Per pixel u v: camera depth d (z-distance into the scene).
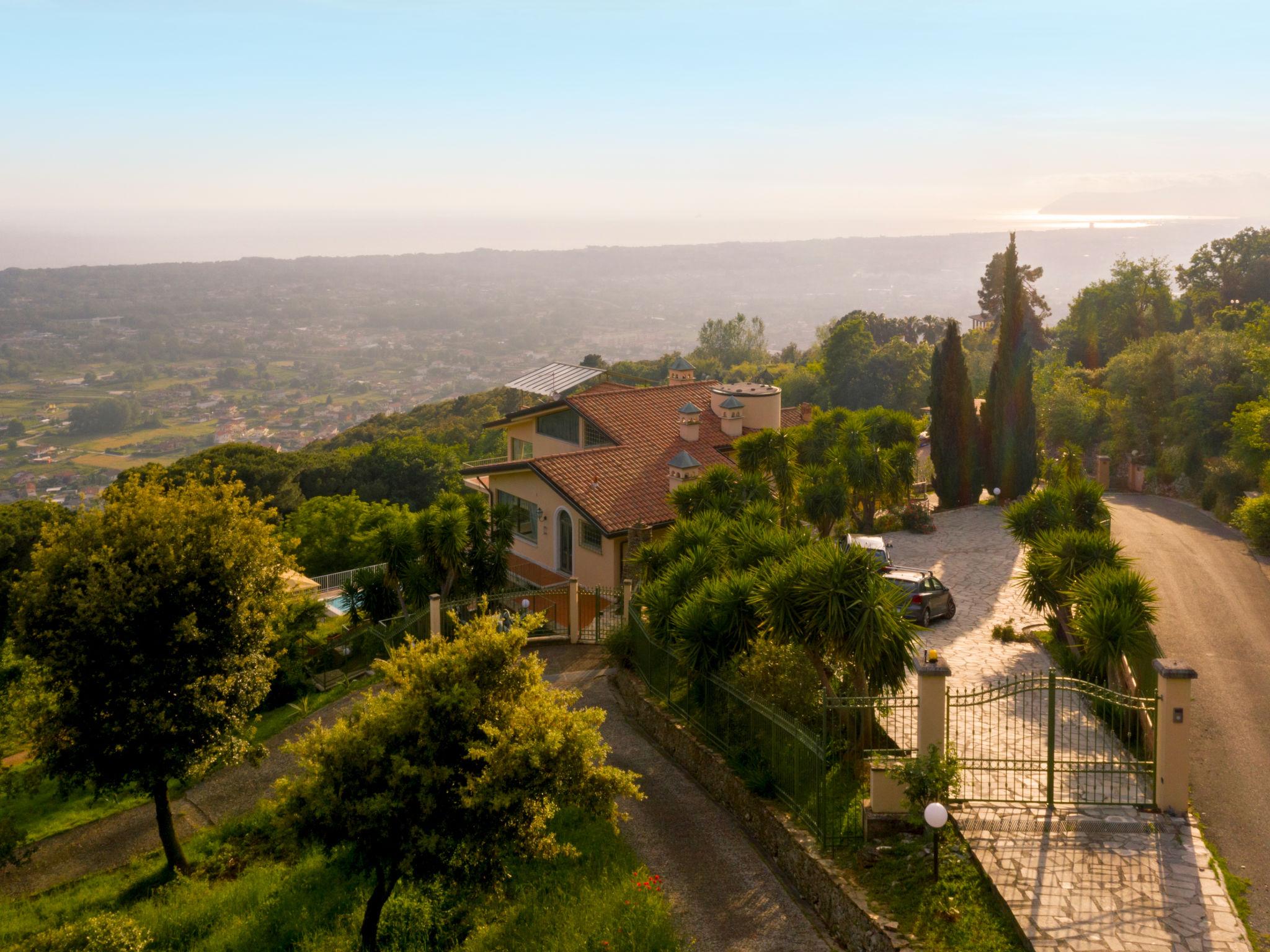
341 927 13.23
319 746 12.01
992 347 85.06
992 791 13.21
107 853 17.20
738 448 29.27
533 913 12.86
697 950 11.50
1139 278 73.19
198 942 13.29
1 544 36.09
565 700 12.91
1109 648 15.98
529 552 33.94
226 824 17.34
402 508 45.78
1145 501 40.19
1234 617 22.38
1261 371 40.59
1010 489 38.72
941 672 12.73
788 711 15.09
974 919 10.69
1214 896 10.80
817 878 12.20
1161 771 12.60
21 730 15.83
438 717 12.23
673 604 18.59
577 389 47.38
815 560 14.70
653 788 16.17
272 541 16.81
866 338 78.38
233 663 15.84
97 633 14.59
